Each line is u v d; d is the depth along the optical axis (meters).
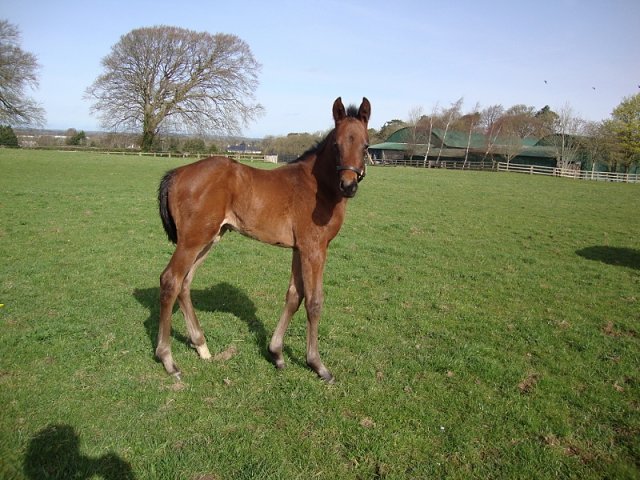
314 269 4.31
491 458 3.43
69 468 3.10
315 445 3.47
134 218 12.46
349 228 12.73
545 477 3.26
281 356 4.64
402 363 4.85
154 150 58.34
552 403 4.18
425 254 10.02
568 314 6.60
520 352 5.29
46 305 5.98
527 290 7.71
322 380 4.42
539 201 20.98
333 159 4.12
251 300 6.67
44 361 4.51
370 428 3.71
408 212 16.06
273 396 4.12
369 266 8.83
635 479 3.25
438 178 33.97
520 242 11.80
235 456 3.32
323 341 5.38
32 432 3.42
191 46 52.22
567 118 55.34
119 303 6.18
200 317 5.88
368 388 4.31
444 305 6.78
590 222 15.35
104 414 3.71
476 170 51.03
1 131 59.78
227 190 4.24
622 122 51.19
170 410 3.83
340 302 6.76
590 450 3.58
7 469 3.02
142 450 3.32
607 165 55.59
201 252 4.66
